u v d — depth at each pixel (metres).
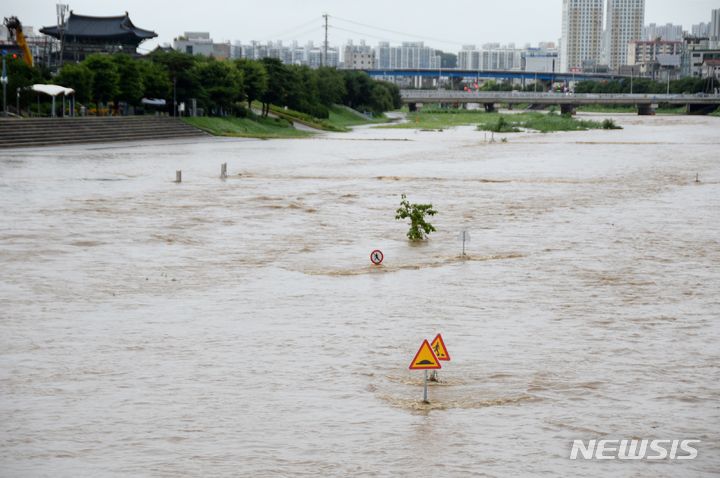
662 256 46.06
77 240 49.38
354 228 55.25
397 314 33.50
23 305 34.31
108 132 135.12
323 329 31.27
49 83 141.25
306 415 22.97
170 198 68.88
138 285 38.34
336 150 130.25
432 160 112.62
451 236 52.34
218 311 33.78
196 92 168.25
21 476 19.20
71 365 26.88
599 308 34.75
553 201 69.50
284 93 194.62
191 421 22.45
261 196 71.12
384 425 22.34
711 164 107.50
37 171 87.94
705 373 26.67
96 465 19.81
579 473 19.64
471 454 20.59
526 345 29.45
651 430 22.14
